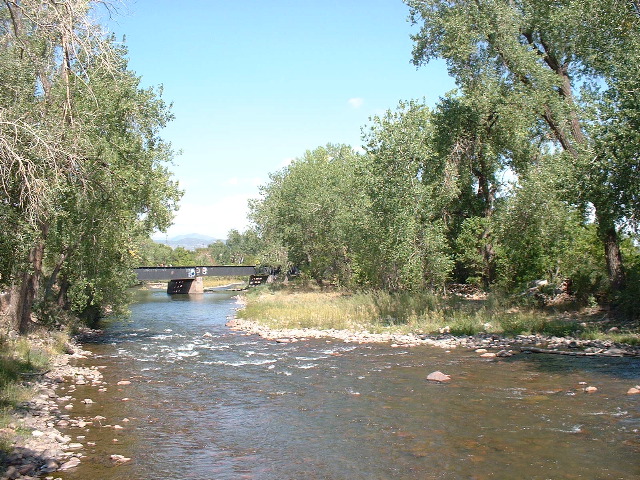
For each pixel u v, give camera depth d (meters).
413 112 28.17
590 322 20.14
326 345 19.33
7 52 11.91
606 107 16.84
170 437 9.15
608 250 22.14
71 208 18.17
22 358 14.28
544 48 25.06
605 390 11.38
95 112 17.30
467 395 11.46
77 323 23.69
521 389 11.78
